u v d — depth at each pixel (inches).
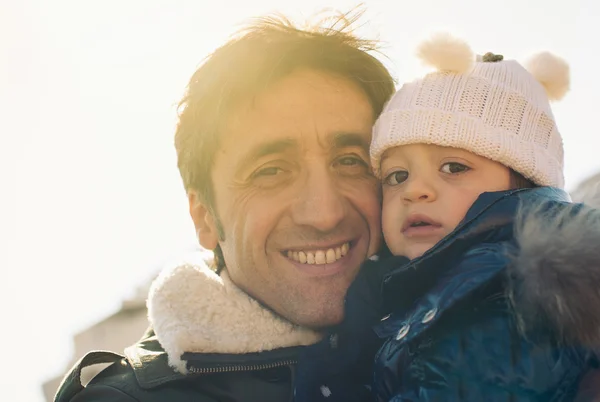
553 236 23.8
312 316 29.9
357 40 31.5
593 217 24.1
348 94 30.8
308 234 29.8
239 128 30.4
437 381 23.8
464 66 28.4
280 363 29.3
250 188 30.4
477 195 27.5
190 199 32.6
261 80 30.0
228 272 31.2
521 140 27.8
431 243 27.6
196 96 31.4
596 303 22.9
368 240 30.6
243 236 30.3
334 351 28.0
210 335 29.3
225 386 28.9
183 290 30.0
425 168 28.1
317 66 30.5
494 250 24.6
